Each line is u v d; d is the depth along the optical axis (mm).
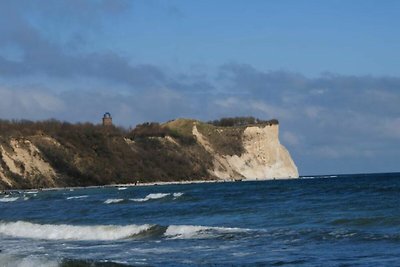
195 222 43781
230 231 34438
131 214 54250
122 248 31234
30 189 185875
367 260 23406
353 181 145875
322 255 25281
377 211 42719
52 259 24516
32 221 50531
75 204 78625
